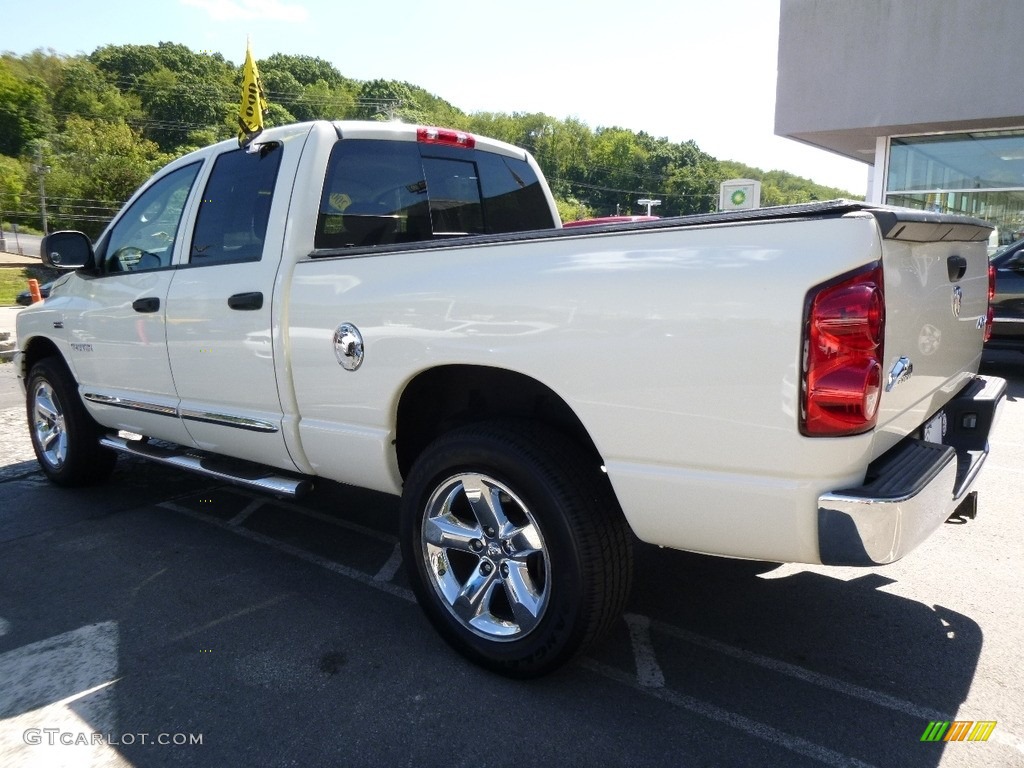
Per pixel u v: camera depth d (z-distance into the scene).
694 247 2.13
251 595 3.40
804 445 2.00
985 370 9.23
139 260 4.16
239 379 3.44
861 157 17.58
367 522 4.35
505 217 4.49
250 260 3.41
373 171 3.64
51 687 2.68
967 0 11.50
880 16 12.26
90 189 84.56
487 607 2.75
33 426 5.10
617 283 2.24
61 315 4.59
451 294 2.60
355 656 2.87
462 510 2.90
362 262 2.92
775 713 2.48
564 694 2.60
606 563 2.44
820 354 1.96
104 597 3.39
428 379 2.88
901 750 2.29
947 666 2.75
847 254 1.94
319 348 3.05
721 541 2.22
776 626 3.06
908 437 2.46
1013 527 4.05
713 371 2.09
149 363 3.96
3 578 3.61
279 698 2.60
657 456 2.24
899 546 2.04
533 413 2.84
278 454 3.39
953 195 13.23
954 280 2.66
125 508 4.62
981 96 11.67
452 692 2.62
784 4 13.12
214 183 3.74
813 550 2.08
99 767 2.26
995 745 2.31
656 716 2.47
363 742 2.36
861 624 3.06
